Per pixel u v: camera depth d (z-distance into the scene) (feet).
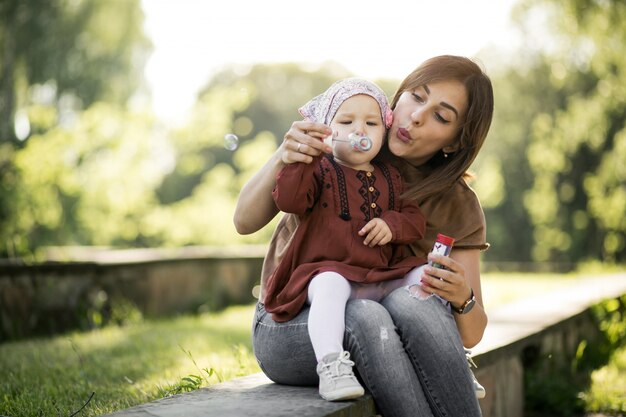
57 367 13.19
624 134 56.03
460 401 7.17
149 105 49.96
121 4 65.16
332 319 7.10
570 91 70.95
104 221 51.49
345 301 7.32
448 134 8.48
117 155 48.34
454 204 8.82
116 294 23.72
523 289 32.65
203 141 54.60
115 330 21.21
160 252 29.27
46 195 34.14
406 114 8.52
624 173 55.98
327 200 7.80
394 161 8.96
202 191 56.80
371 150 7.95
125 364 13.98
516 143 80.64
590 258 65.10
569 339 16.46
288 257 7.74
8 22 54.08
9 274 19.99
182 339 18.35
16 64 56.59
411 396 7.04
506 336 13.14
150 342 17.72
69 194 43.80
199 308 27.55
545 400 13.87
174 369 13.07
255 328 8.08
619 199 56.29
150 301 25.54
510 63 78.69
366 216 7.86
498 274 46.42
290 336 7.48
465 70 8.48
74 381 11.85
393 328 7.19
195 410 6.69
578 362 16.81
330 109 8.07
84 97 65.57
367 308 7.19
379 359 7.02
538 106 77.46
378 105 8.13
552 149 62.80
